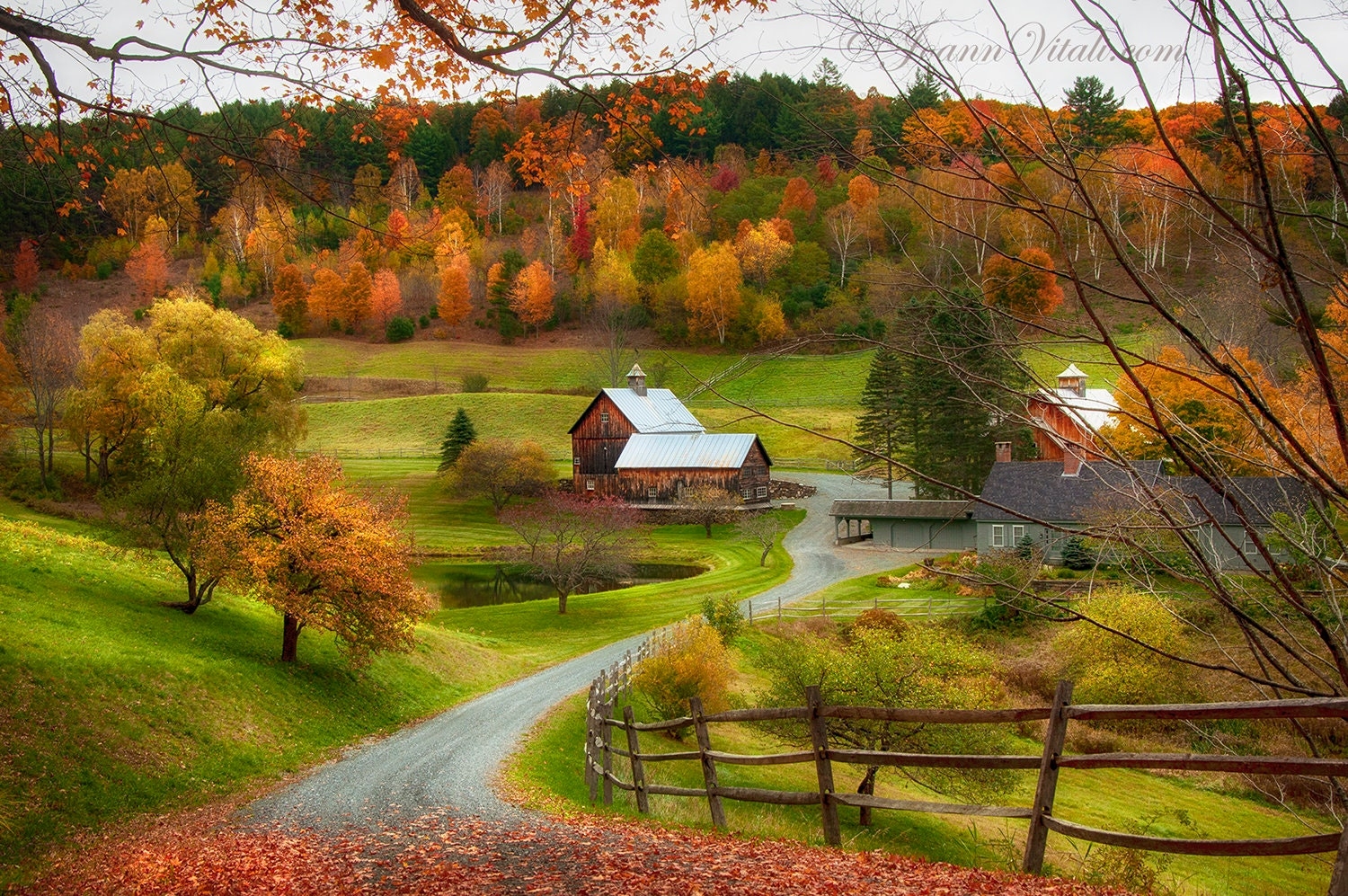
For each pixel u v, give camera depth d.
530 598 56.97
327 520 27.80
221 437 31.17
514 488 80.75
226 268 135.50
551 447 99.12
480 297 144.62
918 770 22.80
